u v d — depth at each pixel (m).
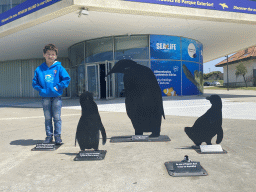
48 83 3.56
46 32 13.55
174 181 2.20
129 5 10.35
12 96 24.53
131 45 14.74
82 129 3.17
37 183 2.22
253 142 3.61
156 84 4.00
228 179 2.22
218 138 3.25
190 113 7.34
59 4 10.04
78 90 16.95
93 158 2.94
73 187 2.12
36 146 3.48
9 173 2.50
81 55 16.33
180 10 11.30
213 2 11.97
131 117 4.04
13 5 14.04
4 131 4.98
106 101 12.95
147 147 3.47
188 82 15.92
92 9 10.10
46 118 3.71
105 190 2.04
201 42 17.77
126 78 4.00
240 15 12.63
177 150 3.28
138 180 2.25
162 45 14.92
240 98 14.09
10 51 19.44
